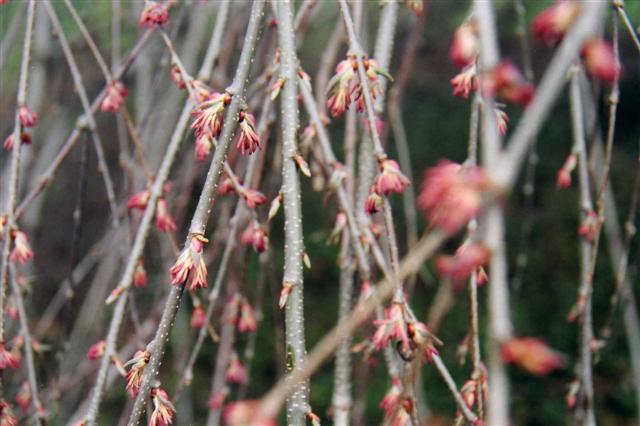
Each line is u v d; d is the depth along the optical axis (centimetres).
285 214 141
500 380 70
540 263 588
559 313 552
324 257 586
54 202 538
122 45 346
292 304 135
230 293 241
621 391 497
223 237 264
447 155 664
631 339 264
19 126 171
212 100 132
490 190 71
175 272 125
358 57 140
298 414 129
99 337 315
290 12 153
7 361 166
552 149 668
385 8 203
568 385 213
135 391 133
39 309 491
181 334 355
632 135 689
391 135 673
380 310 160
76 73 206
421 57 628
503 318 72
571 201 625
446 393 467
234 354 224
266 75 198
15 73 342
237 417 84
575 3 96
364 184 190
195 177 278
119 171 518
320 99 240
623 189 627
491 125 87
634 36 157
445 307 80
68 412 315
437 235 78
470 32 115
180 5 283
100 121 488
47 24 335
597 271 574
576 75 188
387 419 112
